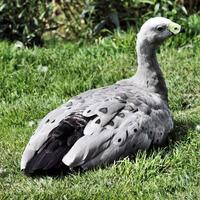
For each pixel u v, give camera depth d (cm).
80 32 1466
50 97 1159
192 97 1134
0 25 1427
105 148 888
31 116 1099
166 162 905
